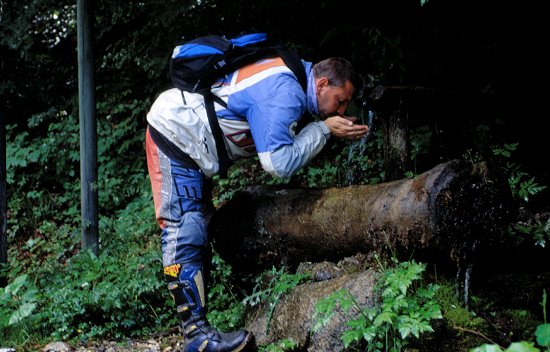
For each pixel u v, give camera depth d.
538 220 3.59
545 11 5.24
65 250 5.92
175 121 3.04
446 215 2.73
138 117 7.15
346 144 5.51
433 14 5.45
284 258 3.40
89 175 4.72
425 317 2.52
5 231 4.54
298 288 3.00
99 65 7.30
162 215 3.15
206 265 3.47
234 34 6.23
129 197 6.76
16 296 4.31
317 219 3.20
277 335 2.95
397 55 5.32
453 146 4.60
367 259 3.01
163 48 6.40
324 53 6.12
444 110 4.32
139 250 5.08
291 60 3.03
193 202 3.16
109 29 7.00
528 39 5.29
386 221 2.90
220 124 3.04
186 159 3.12
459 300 2.84
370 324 2.61
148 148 3.20
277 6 6.13
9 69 7.44
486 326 2.75
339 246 3.14
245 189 3.62
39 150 7.19
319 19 6.10
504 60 5.35
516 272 3.20
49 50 7.62
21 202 6.96
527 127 4.98
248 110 2.96
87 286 4.04
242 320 3.38
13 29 7.23
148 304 3.83
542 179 4.62
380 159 4.39
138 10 6.71
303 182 5.41
